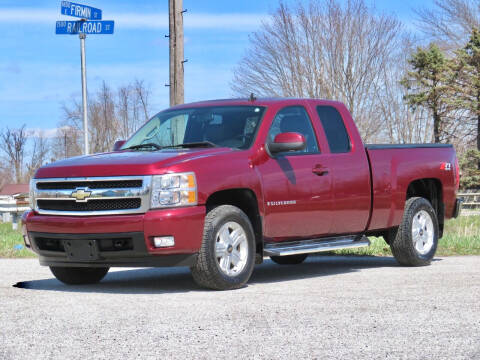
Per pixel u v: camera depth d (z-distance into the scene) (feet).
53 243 24.66
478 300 20.88
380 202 29.76
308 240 27.81
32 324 17.57
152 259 23.26
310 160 27.20
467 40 161.38
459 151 156.04
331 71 132.26
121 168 23.41
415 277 26.63
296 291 23.04
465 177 134.72
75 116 187.11
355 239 29.94
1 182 279.69
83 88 47.52
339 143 28.81
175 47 51.21
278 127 26.78
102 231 23.21
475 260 33.73
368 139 137.80
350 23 132.87
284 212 26.03
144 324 17.52
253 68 129.90
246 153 25.23
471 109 143.33
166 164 23.35
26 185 217.56
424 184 33.30
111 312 19.13
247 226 24.53
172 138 27.50
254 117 26.61
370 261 34.83
